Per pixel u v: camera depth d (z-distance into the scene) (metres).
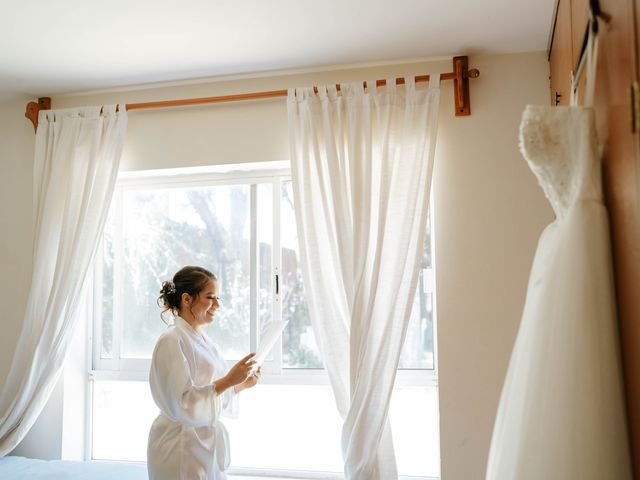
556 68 2.16
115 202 3.16
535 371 0.98
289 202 2.95
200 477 2.11
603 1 1.07
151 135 2.96
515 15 2.26
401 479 2.70
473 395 2.50
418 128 2.54
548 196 1.13
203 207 3.06
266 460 2.91
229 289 3.00
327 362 2.52
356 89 2.61
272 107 2.83
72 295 2.81
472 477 2.47
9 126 3.17
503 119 2.58
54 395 2.97
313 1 2.15
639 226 0.84
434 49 2.57
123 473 2.49
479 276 2.54
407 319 2.43
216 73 2.84
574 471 0.90
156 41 2.48
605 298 0.95
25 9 2.19
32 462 2.65
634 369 0.90
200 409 2.09
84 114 2.95
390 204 2.53
